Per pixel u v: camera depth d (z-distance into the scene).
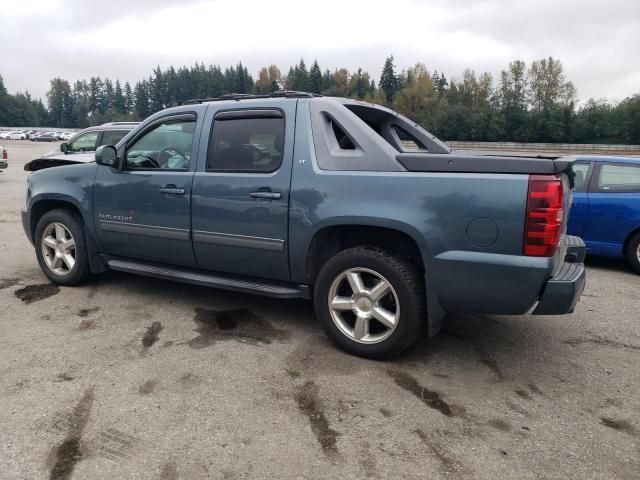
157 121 4.59
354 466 2.54
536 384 3.46
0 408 2.97
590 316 4.87
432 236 3.34
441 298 3.43
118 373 3.42
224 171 4.14
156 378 3.37
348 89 113.88
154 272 4.68
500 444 2.76
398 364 3.68
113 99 145.12
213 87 132.00
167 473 2.46
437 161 3.38
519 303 3.24
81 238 5.04
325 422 2.92
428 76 89.75
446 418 3.00
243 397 3.15
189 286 5.36
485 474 2.51
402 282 3.49
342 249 3.97
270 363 3.63
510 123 73.31
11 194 13.15
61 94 139.62
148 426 2.83
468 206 3.25
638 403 3.24
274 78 121.19
